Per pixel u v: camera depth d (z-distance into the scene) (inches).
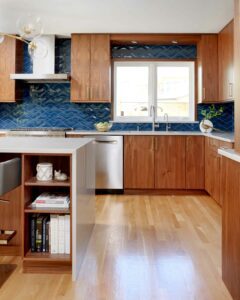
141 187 209.0
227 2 160.2
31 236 105.0
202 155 207.3
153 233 135.0
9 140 129.2
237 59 86.4
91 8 168.4
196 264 105.8
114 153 208.4
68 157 116.2
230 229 86.9
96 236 131.4
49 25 199.2
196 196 205.3
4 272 101.7
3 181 90.8
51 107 235.5
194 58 231.9
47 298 85.7
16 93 225.5
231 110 225.9
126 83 237.8
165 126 234.1
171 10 171.6
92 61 219.8
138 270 101.7
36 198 108.7
